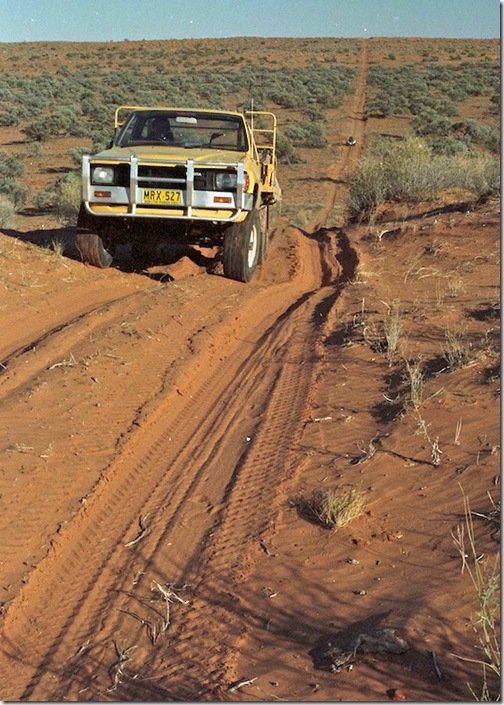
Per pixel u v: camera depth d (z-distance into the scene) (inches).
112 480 223.1
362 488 199.0
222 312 394.3
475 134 1891.0
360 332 327.3
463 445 211.5
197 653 146.9
